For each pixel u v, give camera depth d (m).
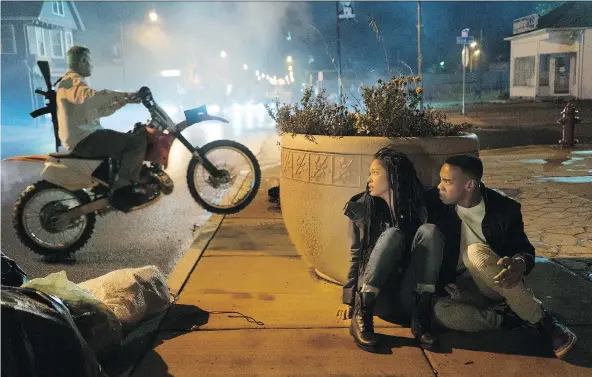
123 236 6.82
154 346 3.45
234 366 3.19
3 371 2.24
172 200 8.94
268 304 4.09
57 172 5.63
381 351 3.33
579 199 7.47
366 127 4.24
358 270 3.67
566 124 12.97
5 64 32.94
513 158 11.63
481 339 3.44
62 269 5.57
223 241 5.89
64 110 5.50
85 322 3.05
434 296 3.53
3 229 7.22
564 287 4.27
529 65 35.91
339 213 4.11
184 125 5.86
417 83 5.20
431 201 3.58
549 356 3.22
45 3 35.03
